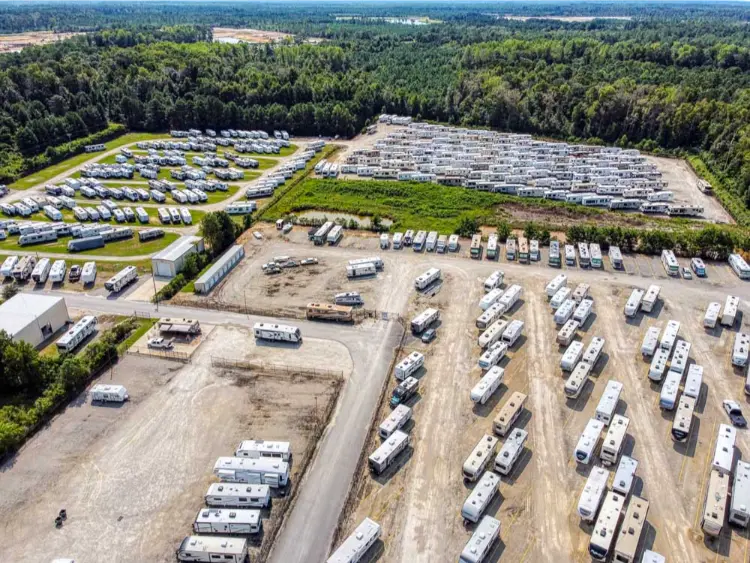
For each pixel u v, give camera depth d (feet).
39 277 440.86
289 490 259.19
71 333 361.51
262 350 360.48
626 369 341.62
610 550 228.63
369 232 546.67
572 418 302.45
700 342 367.86
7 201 620.08
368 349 361.30
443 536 237.45
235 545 224.94
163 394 320.50
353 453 280.31
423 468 271.69
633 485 261.03
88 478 264.31
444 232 542.16
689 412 294.05
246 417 303.07
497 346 349.61
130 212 570.05
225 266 461.78
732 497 244.83
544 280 447.42
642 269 465.88
